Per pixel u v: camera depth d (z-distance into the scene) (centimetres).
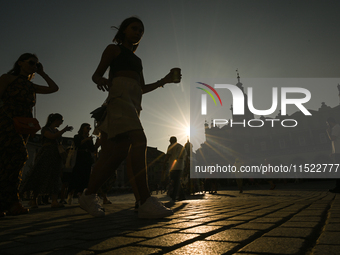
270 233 133
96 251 106
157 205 213
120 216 245
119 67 239
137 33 259
